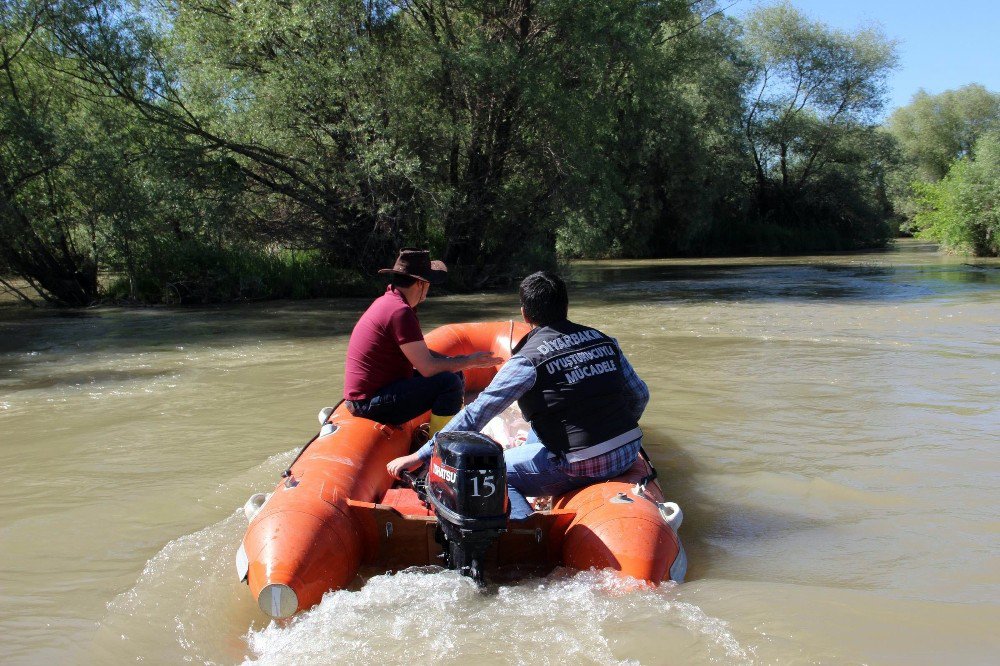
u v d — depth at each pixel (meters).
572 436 3.86
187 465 5.50
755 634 2.96
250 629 3.22
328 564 3.29
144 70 17.75
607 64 21.36
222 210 18.09
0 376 8.93
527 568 3.71
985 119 55.06
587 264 32.38
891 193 54.97
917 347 10.19
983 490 4.85
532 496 4.04
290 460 5.55
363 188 19.38
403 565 3.67
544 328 3.99
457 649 2.85
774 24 42.44
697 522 4.42
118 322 14.21
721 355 9.80
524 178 22.28
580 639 2.91
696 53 33.44
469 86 19.47
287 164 19.80
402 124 18.89
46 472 5.39
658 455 5.69
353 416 4.75
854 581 3.60
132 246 17.66
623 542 3.38
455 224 20.94
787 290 18.53
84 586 3.64
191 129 18.33
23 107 16.52
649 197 35.72
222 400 7.58
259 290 18.56
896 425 6.38
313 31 17.86
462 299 19.03
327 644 2.89
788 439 6.05
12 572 3.80
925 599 3.34
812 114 44.69
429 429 5.11
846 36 42.31
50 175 16.95
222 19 18.95
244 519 4.42
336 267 20.98
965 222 30.06
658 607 3.14
